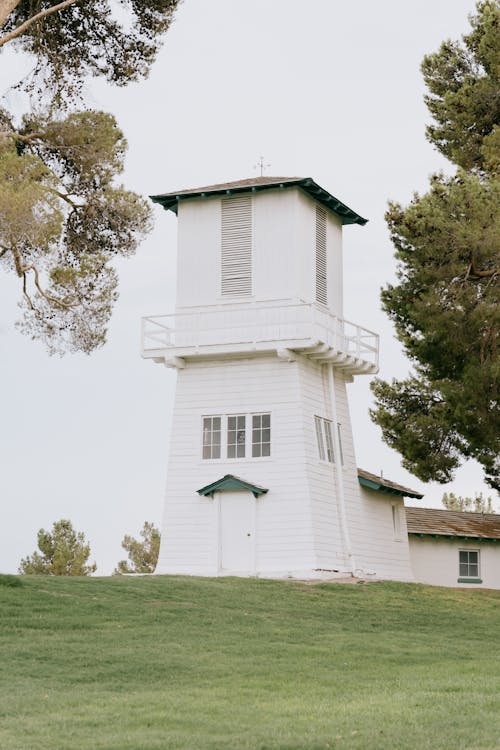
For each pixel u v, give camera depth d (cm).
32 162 2930
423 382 3891
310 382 3741
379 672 1972
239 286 3778
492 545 4400
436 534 4306
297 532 3562
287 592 3072
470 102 3869
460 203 3189
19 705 1619
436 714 1557
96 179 3359
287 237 3753
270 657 2095
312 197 3894
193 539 3681
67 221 3391
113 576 3133
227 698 1712
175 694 1738
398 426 3816
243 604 2780
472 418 3281
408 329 3503
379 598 3142
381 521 4059
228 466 3691
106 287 3338
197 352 3719
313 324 3628
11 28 3225
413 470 3812
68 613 2428
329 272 3997
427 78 4072
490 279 3269
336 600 3028
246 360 3734
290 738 1420
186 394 3788
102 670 1909
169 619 2466
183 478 3738
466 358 3275
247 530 3625
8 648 2042
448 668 2027
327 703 1669
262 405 3684
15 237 2867
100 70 3312
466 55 4025
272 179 3891
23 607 2444
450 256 3206
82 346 3350
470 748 1341
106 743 1392
